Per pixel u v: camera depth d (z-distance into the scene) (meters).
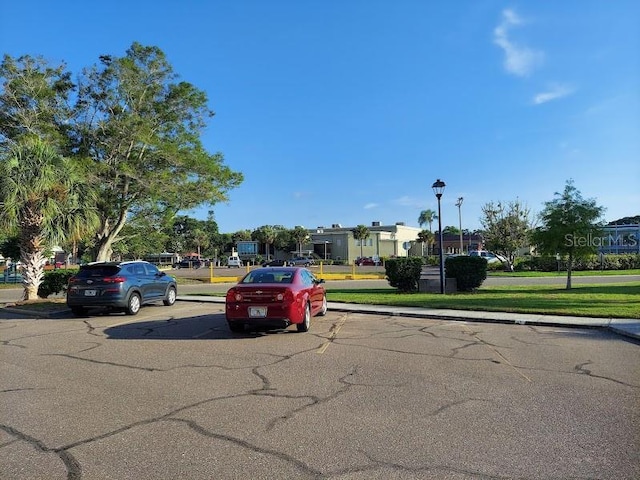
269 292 10.52
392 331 11.35
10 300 22.75
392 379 6.97
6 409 5.71
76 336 10.88
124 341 10.16
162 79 28.50
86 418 5.38
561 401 5.90
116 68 26.83
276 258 87.56
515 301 16.95
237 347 9.40
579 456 4.31
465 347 9.38
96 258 28.53
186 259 83.06
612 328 11.20
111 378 7.11
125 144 26.92
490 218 41.41
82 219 17.91
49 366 7.92
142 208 30.42
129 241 41.12
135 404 5.87
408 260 22.11
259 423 5.19
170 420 5.30
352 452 4.42
